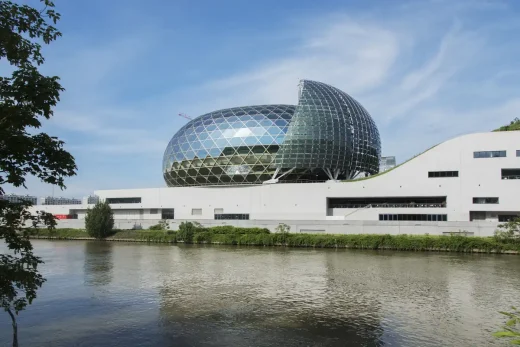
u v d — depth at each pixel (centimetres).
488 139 7412
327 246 6856
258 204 8762
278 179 8925
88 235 8931
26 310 2792
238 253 6053
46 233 9206
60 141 1398
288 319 2575
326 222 7625
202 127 9694
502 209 7250
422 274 4134
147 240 8306
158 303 2967
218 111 10081
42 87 1310
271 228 8012
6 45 1274
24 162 1340
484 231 6738
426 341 2192
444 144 7656
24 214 1395
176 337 2258
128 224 9306
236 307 2852
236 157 9056
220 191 9125
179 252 6231
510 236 6038
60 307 2870
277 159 8862
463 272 4259
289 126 8944
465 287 3500
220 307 2852
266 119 9150
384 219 7844
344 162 9125
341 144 9019
